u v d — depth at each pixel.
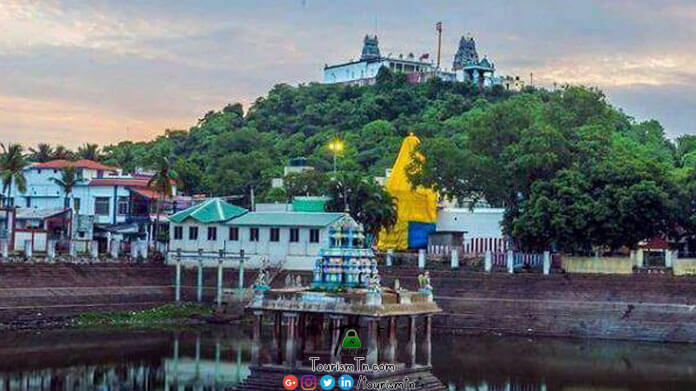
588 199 114.94
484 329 113.62
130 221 158.88
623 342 105.75
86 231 153.50
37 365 81.56
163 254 134.12
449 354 93.50
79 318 110.69
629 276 110.75
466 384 78.00
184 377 78.12
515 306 113.75
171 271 127.69
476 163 128.38
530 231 116.44
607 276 111.56
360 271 65.31
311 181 169.62
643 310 108.75
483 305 115.00
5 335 98.06
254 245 129.00
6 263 108.12
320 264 66.06
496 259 123.38
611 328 109.06
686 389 78.00
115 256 129.75
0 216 142.50
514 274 115.25
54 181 161.12
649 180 115.94
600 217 113.25
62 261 114.94
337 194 133.50
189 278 127.25
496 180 129.12
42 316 108.44
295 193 170.25
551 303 112.62
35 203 167.00
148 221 157.88
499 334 111.00
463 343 102.06
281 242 127.75
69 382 74.81
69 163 169.88
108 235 154.12
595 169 118.00
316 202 142.50
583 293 111.94
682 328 106.50
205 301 125.62
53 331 102.38
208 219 131.00
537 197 118.00
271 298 63.66
